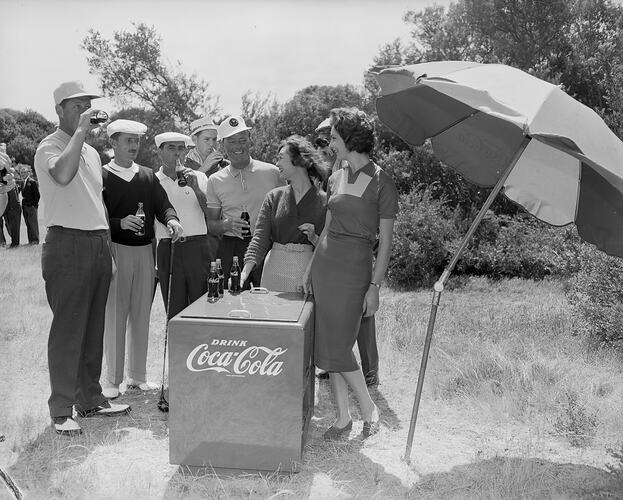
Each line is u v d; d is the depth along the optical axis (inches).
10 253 557.0
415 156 512.1
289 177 188.2
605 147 137.1
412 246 427.2
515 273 446.3
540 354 243.4
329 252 168.1
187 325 146.5
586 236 165.5
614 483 147.5
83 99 177.9
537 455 166.6
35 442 171.6
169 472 155.4
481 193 495.5
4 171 200.2
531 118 130.6
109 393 205.9
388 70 155.3
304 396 154.3
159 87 921.5
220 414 148.2
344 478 153.8
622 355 245.4
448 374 228.2
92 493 145.2
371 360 219.5
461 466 160.1
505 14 542.9
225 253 216.5
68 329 175.8
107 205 199.5
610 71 498.6
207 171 254.4
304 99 802.2
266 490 145.2
